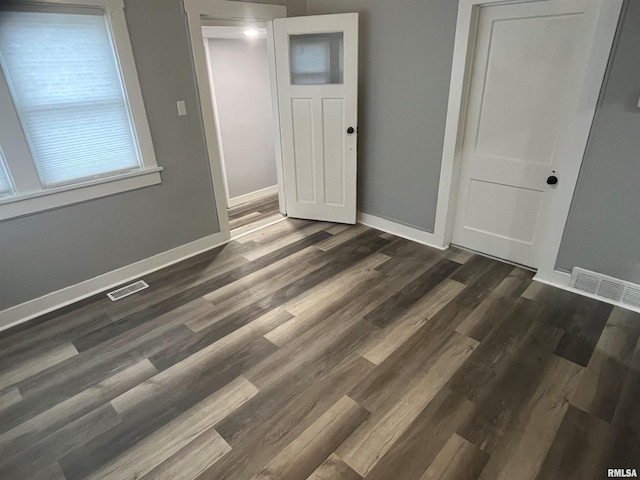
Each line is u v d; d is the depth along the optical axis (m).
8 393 2.13
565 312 2.61
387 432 1.83
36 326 2.66
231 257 3.52
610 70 2.27
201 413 1.96
